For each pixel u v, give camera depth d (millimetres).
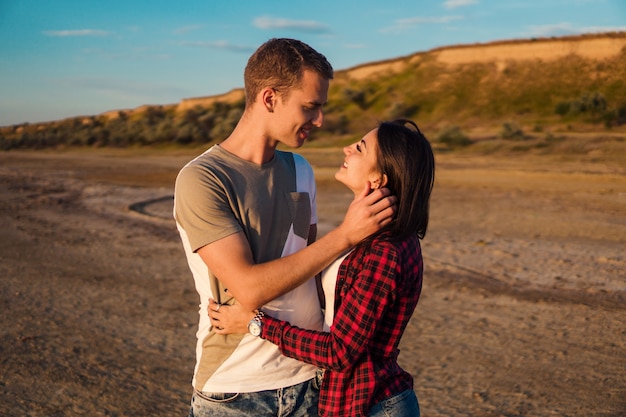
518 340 5703
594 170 21688
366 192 2082
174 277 8492
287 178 2246
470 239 10586
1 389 4715
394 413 2062
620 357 5223
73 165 34781
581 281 7773
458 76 56188
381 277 1968
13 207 16234
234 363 2088
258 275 1947
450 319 6375
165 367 5230
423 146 2078
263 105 2115
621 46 50594
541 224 12070
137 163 36062
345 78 68500
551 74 51031
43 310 6945
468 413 4242
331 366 1969
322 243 1971
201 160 2115
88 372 5082
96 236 11672
